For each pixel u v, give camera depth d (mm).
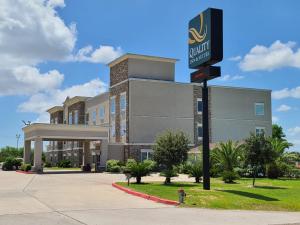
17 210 16000
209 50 22312
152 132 52312
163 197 19875
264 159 26688
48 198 20094
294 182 31625
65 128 48219
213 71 22359
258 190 24203
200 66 23844
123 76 53906
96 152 57031
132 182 28656
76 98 71062
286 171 37156
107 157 50031
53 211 15828
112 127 56531
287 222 14453
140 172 27531
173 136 28328
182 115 54344
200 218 14789
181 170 38562
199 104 55688
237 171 37062
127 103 52156
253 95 59812
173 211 16469
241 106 58625
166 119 53312
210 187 25234
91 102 66750
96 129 49656
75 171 50750
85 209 16500
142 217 14703
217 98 56969
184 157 28188
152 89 53031
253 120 59312
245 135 58312
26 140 53500
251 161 26922
